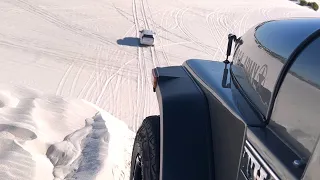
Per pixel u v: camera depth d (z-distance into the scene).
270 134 2.16
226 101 2.65
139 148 3.57
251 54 2.87
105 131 7.16
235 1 40.59
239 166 2.34
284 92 2.17
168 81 3.38
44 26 24.20
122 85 16.97
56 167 5.65
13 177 4.80
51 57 19.27
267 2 42.94
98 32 24.59
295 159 1.88
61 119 7.49
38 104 7.97
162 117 2.92
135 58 20.97
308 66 2.05
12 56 18.53
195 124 2.88
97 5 30.70
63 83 16.34
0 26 22.78
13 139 5.78
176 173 2.73
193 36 26.72
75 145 6.45
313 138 1.83
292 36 2.44
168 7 33.50
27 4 27.98
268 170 1.95
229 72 3.40
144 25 27.62
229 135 2.54
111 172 5.73
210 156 2.79
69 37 22.88
